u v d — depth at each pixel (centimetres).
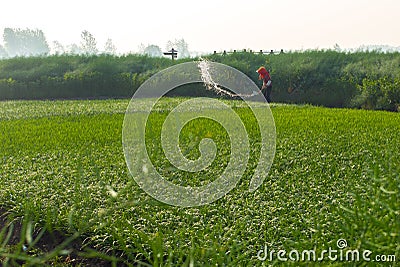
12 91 2862
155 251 449
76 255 593
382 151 973
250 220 624
